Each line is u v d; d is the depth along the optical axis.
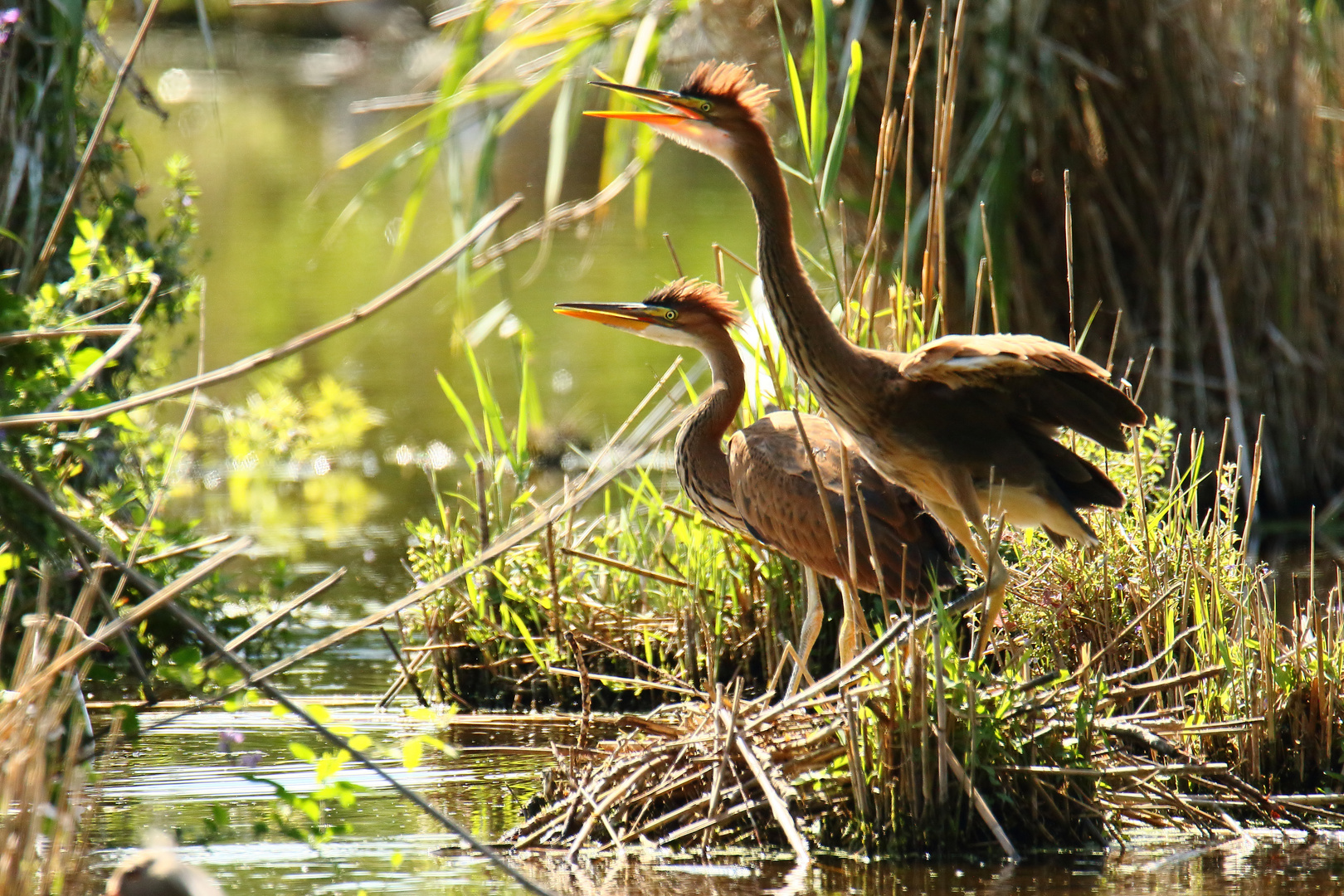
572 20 14.02
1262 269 17.12
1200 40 16.47
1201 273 17.20
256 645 13.20
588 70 14.82
